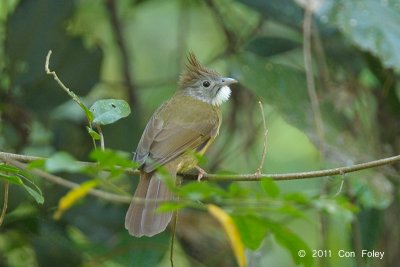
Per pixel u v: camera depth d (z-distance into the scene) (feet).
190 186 20.75
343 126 39.50
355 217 38.73
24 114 40.37
